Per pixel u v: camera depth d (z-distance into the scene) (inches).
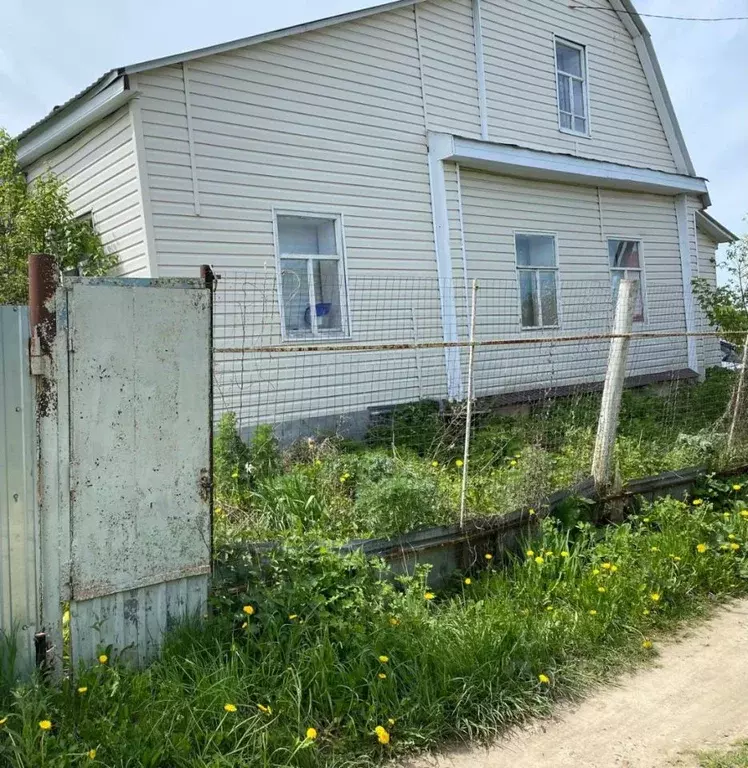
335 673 137.9
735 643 175.9
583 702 149.3
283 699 129.8
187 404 145.3
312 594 155.4
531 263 464.8
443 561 194.7
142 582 140.8
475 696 143.0
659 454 282.7
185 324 144.3
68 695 124.3
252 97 334.3
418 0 397.4
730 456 286.7
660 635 181.0
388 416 341.7
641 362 514.6
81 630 134.2
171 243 308.2
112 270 318.0
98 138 325.7
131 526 139.3
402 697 139.8
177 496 144.9
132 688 126.5
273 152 341.1
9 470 126.3
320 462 231.8
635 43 543.5
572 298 481.1
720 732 136.9
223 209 324.2
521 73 464.1
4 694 122.9
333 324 364.2
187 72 313.0
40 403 128.4
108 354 135.0
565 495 229.6
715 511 260.2
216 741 118.4
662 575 199.8
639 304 530.0
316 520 196.1
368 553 180.9
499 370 424.8
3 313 125.6
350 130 371.2
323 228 364.5
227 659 138.3
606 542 217.0
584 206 495.5
